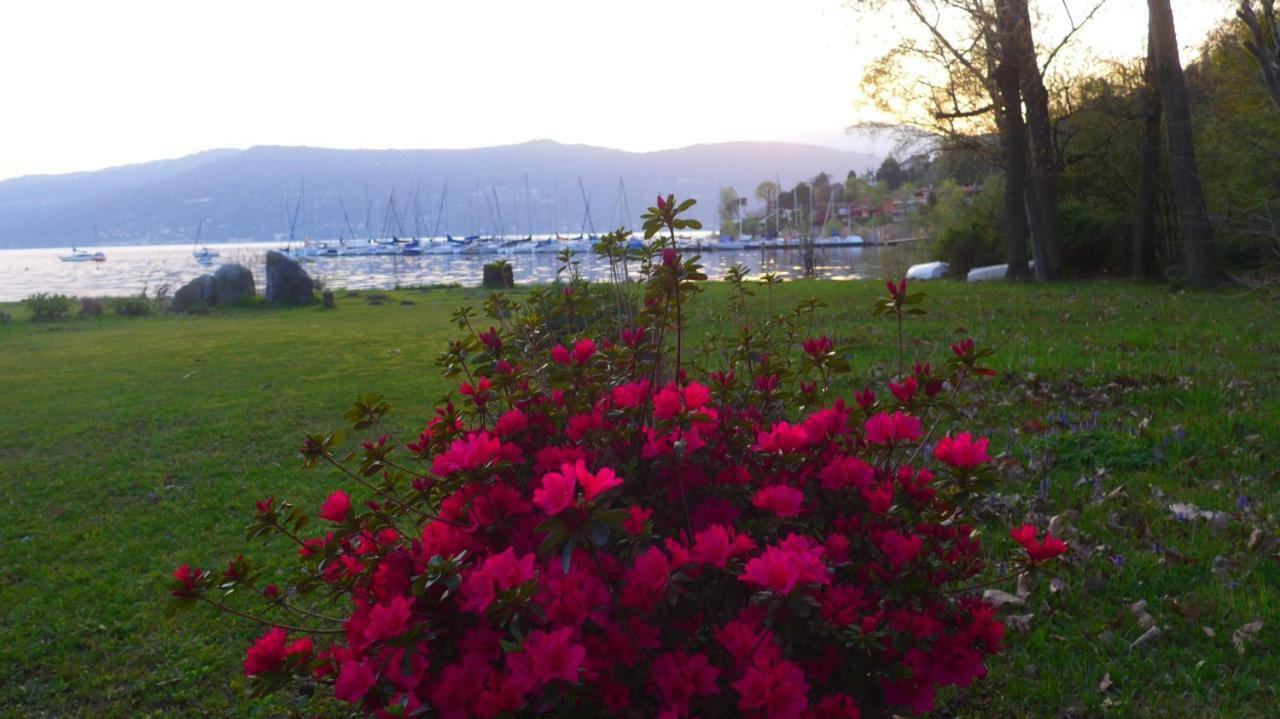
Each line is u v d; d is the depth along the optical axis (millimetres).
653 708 2211
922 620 2225
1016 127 24984
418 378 11727
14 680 3916
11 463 7801
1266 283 15875
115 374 13164
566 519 1965
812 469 2635
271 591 2568
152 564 5203
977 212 32500
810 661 2248
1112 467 5863
